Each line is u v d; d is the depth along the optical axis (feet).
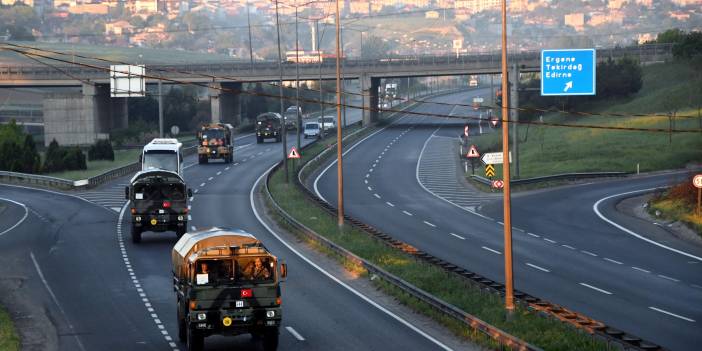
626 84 526.57
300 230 204.44
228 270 102.17
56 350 107.65
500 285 133.69
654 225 228.84
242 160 408.67
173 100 639.35
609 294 142.92
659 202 253.65
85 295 142.72
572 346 98.89
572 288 147.84
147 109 613.93
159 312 129.39
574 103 535.60
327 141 479.41
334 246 176.14
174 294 142.41
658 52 586.04
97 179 321.32
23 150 366.63
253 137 539.29
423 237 208.03
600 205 264.72
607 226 227.40
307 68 558.97
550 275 160.56
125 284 151.33
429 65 549.13
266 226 223.71
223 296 101.09
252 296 101.65
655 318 124.67
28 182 337.93
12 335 112.47
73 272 163.63
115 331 117.50
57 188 318.45
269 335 103.09
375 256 169.58
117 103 563.07
